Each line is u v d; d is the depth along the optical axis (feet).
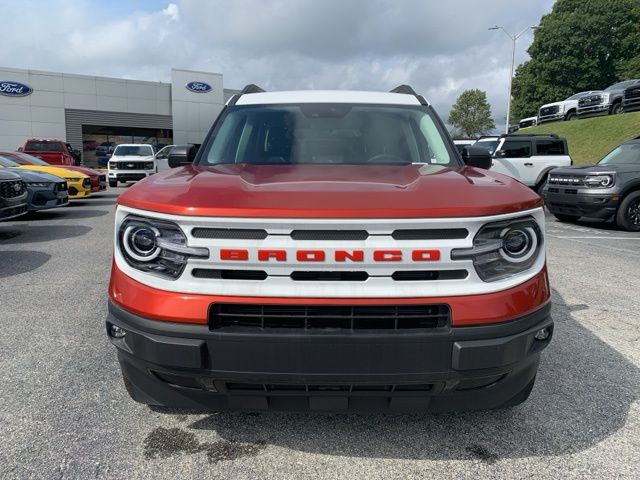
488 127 307.58
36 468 7.60
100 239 27.37
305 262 6.49
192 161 11.59
